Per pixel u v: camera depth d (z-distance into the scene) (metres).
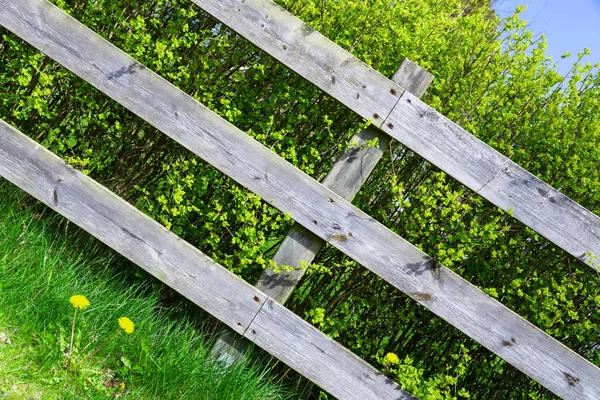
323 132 3.58
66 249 3.28
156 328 3.12
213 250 3.64
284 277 3.25
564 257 3.61
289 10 3.47
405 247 3.19
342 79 3.12
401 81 3.15
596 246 3.17
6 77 3.54
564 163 3.71
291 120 3.47
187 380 2.91
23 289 2.77
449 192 3.36
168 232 3.22
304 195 3.16
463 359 3.49
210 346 3.31
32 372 2.47
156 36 3.60
